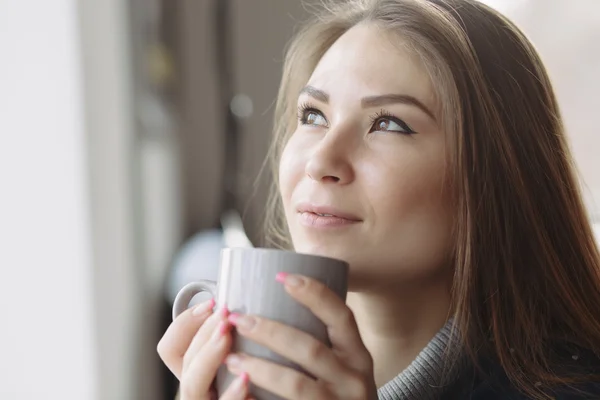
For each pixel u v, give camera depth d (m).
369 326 0.76
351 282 0.69
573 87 1.71
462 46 0.71
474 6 0.78
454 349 0.71
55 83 1.31
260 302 0.57
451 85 0.69
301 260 0.57
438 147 0.69
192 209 2.08
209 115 2.07
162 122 1.81
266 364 0.55
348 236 0.67
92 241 1.35
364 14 0.80
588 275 0.82
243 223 1.93
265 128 2.09
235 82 2.08
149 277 1.71
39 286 1.33
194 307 0.66
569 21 1.69
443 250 0.70
